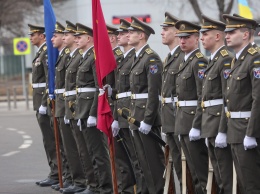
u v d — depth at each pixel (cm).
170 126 1834
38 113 2425
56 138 2264
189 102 1775
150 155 1917
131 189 2036
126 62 1984
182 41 1769
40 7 8381
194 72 1756
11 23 8506
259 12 5356
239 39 1584
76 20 6850
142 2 6178
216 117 1670
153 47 6122
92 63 2053
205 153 1778
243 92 1574
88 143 2078
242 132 1574
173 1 6056
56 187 2302
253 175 1585
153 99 1875
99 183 2095
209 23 1691
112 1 6262
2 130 4228
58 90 2225
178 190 2173
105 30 1820
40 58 2400
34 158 3011
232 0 5000
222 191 1712
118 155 2028
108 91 1853
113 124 1995
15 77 10712
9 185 2397
